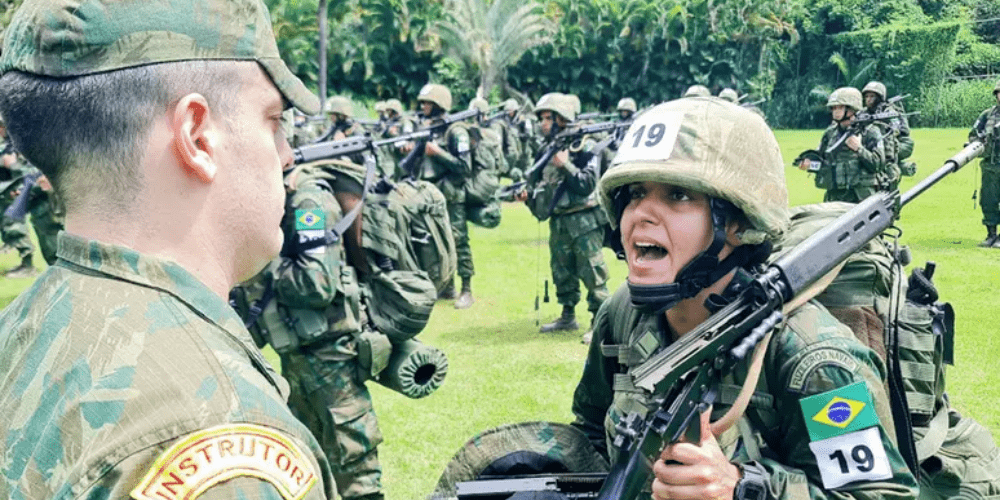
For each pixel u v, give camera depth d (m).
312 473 0.90
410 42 26.98
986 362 6.24
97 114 0.95
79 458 0.83
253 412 0.88
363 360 3.49
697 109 1.80
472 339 7.14
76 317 0.93
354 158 6.00
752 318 1.69
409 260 3.62
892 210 1.96
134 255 0.96
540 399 5.68
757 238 1.77
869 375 1.76
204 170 0.99
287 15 24.42
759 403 1.80
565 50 27.39
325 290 3.29
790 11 24.73
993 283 8.73
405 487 4.43
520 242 11.72
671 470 1.63
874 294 2.09
